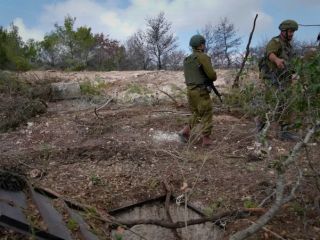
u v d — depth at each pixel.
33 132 6.89
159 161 5.54
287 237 3.82
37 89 9.11
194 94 5.91
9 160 5.50
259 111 5.59
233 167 5.30
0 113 7.40
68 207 4.26
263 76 5.69
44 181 4.95
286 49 5.66
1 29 19.33
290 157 3.74
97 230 4.00
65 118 7.62
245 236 3.42
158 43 25.25
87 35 21.61
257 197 4.52
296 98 4.14
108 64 22.22
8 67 18.25
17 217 3.46
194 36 5.98
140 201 4.64
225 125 6.95
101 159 5.63
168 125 7.08
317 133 4.01
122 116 7.74
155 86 9.93
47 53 21.06
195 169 5.26
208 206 4.43
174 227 4.11
